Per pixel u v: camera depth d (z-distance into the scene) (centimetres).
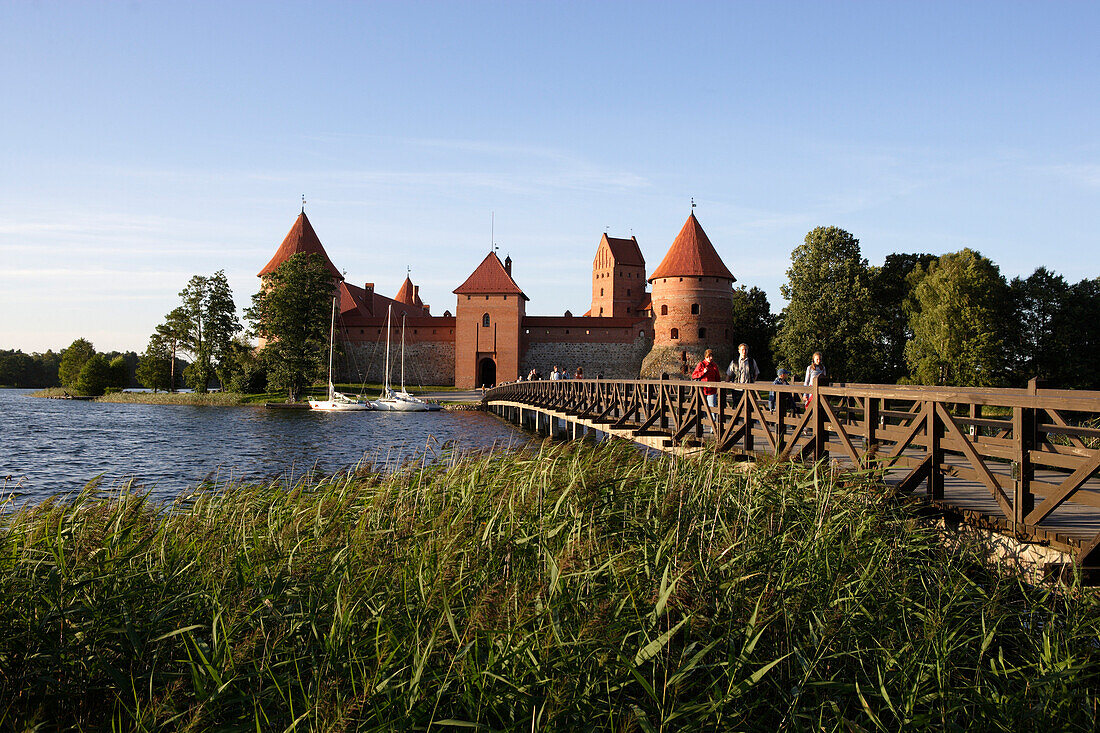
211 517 718
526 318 7538
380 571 557
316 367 6225
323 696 387
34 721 366
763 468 767
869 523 635
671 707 400
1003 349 4616
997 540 590
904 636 499
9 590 503
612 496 705
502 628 423
